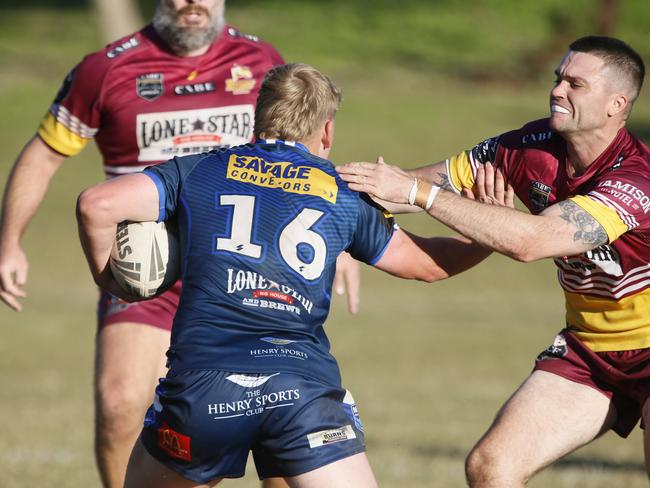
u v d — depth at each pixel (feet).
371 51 583.17
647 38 615.16
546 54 597.11
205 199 52.44
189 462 50.67
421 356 198.08
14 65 504.43
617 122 60.03
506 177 63.93
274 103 54.65
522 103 507.71
